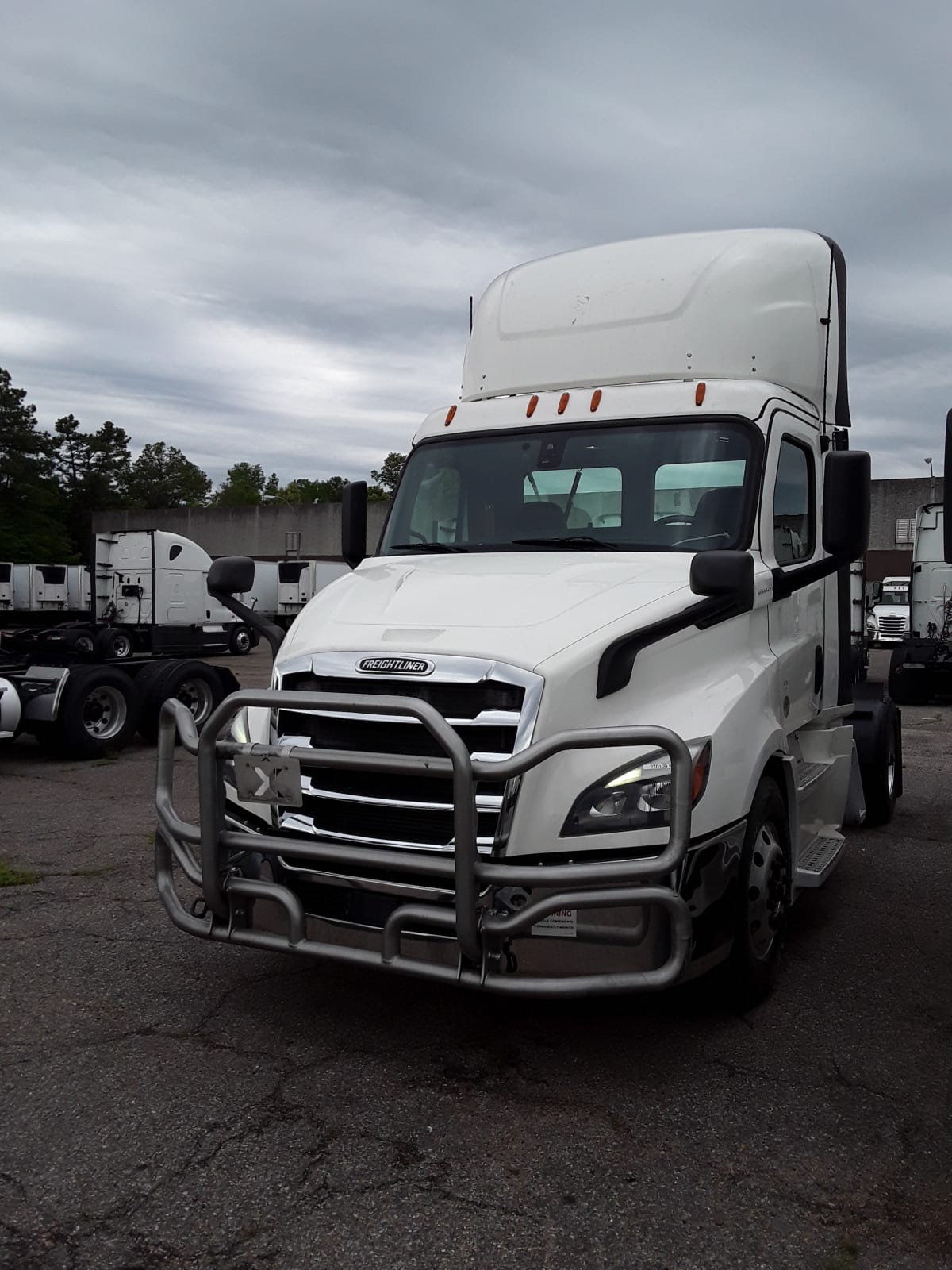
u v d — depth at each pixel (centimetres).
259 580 3105
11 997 448
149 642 2623
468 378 591
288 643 426
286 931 394
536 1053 398
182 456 12862
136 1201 299
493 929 349
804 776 541
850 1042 409
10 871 641
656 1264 274
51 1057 390
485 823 361
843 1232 287
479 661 372
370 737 382
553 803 361
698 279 536
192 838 400
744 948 418
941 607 1816
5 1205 296
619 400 516
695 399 500
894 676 1677
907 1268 273
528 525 507
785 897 460
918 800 902
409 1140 333
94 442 9044
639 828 355
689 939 350
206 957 496
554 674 366
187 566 2683
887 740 768
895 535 4200
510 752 362
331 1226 288
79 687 1071
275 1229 287
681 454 489
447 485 533
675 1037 413
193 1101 357
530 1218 292
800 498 534
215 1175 312
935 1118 350
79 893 602
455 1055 396
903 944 528
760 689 434
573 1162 321
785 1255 277
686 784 341
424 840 373
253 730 416
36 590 3325
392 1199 300
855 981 475
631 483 493
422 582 456
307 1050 398
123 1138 332
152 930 536
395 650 389
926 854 711
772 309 538
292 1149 327
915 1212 296
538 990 348
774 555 488
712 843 379
